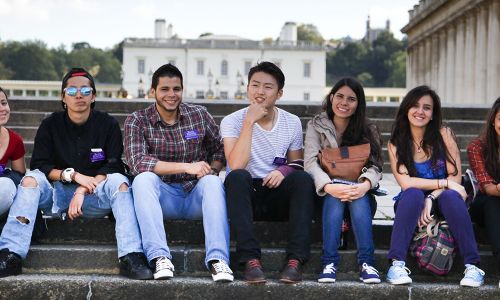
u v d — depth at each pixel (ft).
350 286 17.07
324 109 19.74
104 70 445.37
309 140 19.33
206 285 16.88
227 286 16.89
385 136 39.37
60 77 427.33
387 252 18.75
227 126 19.57
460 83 108.99
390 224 19.69
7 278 17.01
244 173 17.92
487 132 18.70
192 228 19.35
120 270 17.70
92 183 18.57
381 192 18.66
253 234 17.38
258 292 16.94
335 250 17.71
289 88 291.79
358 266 18.22
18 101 39.96
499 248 17.66
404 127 19.04
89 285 16.89
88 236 19.30
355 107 19.04
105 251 18.03
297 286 17.01
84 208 18.92
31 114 39.22
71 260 17.99
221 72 291.79
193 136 19.34
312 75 291.17
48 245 18.86
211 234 17.33
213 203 17.63
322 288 17.03
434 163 18.71
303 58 290.97
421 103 18.65
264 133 19.39
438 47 126.93
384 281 17.62
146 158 18.56
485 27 96.22
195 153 19.49
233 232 19.38
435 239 17.61
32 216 17.62
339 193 17.69
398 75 391.24
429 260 17.57
